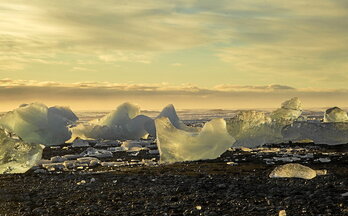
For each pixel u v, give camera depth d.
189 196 7.48
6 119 16.67
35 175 10.58
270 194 7.41
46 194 8.13
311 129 15.96
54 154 15.79
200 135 12.91
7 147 10.81
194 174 9.87
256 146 15.80
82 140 19.42
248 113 15.88
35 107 17.81
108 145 19.25
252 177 9.16
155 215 6.34
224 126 12.98
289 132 16.17
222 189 8.02
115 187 8.54
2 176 10.45
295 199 6.95
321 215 5.96
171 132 12.91
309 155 12.55
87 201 7.40
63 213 6.64
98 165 12.45
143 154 15.16
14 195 8.10
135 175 9.95
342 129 15.59
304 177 8.85
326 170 9.63
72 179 9.71
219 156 12.79
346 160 11.41
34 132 17.34
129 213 6.49
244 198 7.20
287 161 11.59
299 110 17.83
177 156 12.40
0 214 6.77
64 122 18.59
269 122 15.99
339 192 7.36
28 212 6.81
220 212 6.37
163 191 8.01
